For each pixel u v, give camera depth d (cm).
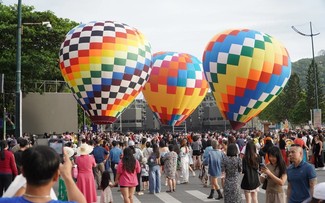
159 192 1806
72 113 4594
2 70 3925
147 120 13075
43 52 4200
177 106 4056
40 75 4162
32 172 365
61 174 441
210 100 12450
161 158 1950
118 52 3103
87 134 3981
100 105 3145
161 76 4012
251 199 1141
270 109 12544
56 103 4528
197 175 2438
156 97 4053
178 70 4009
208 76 3189
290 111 12219
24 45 4212
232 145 1147
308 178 806
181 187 1969
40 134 4450
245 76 3023
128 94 3198
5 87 4034
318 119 4719
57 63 4322
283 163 918
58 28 4316
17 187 437
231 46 3056
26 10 4425
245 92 3050
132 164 1289
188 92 4034
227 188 1133
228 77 3056
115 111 3192
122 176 1291
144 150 1962
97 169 1919
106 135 3631
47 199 371
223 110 3184
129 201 1302
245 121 3162
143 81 3294
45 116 4478
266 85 3056
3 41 4128
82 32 3150
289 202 827
